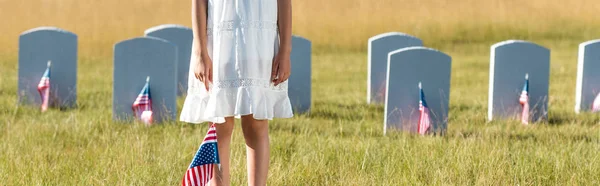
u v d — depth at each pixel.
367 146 6.36
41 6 29.14
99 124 8.03
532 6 30.70
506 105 9.02
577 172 5.47
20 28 25.48
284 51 4.13
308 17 28.23
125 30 26.02
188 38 11.29
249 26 4.05
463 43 26.14
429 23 28.08
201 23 4.12
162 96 8.52
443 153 6.12
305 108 9.78
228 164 4.43
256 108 4.03
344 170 5.57
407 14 29.09
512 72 8.95
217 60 4.07
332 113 9.59
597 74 9.71
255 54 4.05
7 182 5.09
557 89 13.22
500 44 8.92
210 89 4.14
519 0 31.42
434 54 7.98
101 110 9.33
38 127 7.67
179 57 11.30
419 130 7.91
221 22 4.08
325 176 5.42
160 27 11.23
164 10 29.33
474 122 8.78
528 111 8.75
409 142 6.83
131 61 8.48
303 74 9.74
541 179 5.37
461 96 12.07
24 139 6.86
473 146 6.30
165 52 8.48
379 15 28.84
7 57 20.78
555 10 30.25
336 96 12.09
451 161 5.72
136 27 26.55
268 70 4.11
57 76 9.74
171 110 8.52
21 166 5.56
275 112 4.20
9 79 14.28
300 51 9.73
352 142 6.80
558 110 9.92
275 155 6.10
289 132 7.69
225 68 4.05
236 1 4.07
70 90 9.80
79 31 25.61
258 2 4.08
